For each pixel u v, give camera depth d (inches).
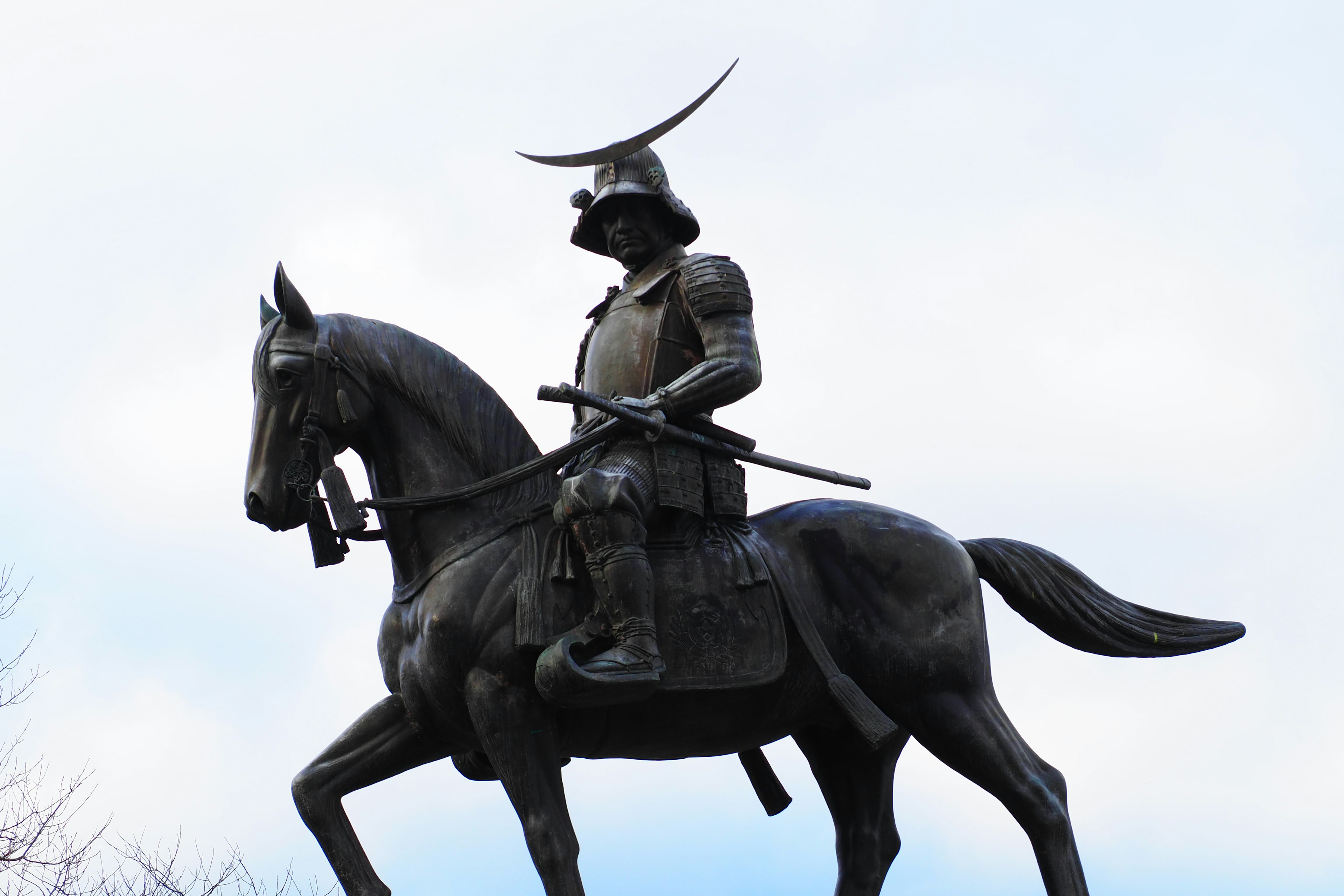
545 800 614.9
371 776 660.1
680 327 684.1
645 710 639.1
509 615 625.6
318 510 660.1
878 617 658.2
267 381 653.9
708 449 663.1
